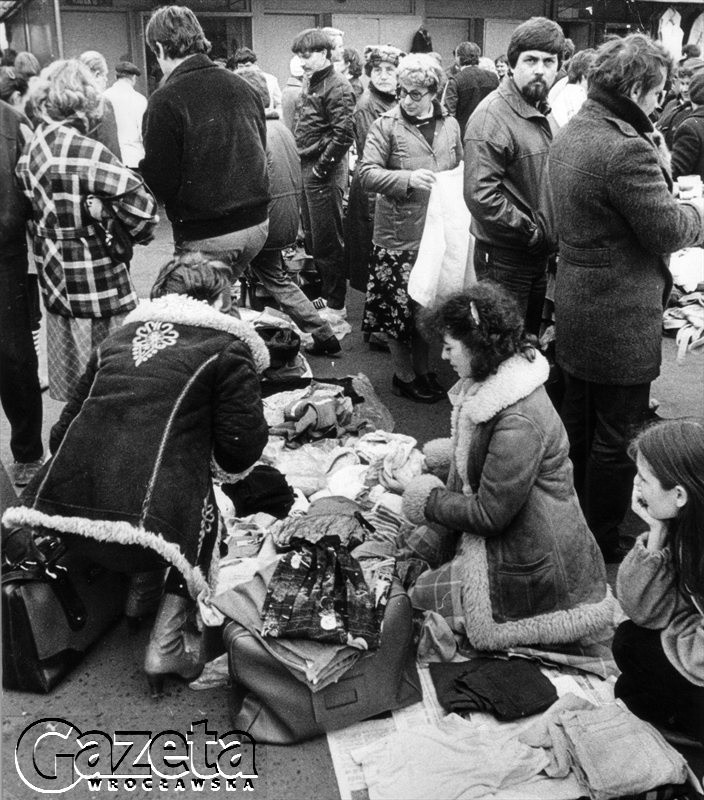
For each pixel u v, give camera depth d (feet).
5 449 15.02
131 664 10.37
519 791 8.21
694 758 8.77
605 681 9.78
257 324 17.22
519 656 9.91
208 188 14.70
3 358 13.42
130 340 9.71
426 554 10.92
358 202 20.43
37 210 12.51
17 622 9.64
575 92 17.90
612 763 8.16
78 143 12.24
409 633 9.41
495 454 9.55
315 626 8.98
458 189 15.84
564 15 41.37
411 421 17.04
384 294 17.39
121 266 12.93
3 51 11.50
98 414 9.25
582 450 12.51
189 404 9.30
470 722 9.11
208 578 9.59
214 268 10.18
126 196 12.45
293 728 9.08
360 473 13.24
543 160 14.21
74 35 42.01
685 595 8.55
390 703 9.29
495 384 9.58
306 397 15.28
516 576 9.80
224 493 12.46
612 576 12.06
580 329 11.55
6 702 9.78
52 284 12.75
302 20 44.83
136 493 8.97
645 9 37.40
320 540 9.66
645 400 11.71
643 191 10.48
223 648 10.46
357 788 8.50
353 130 21.04
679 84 27.25
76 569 10.15
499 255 14.67
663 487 8.27
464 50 30.19
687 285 22.24
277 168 18.24
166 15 14.28
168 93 14.34
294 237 19.06
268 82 19.33
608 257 11.09
